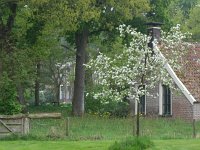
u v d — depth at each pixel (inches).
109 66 881.5
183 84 1359.5
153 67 857.5
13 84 1323.8
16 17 1562.5
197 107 1348.4
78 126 1137.4
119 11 1551.4
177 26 906.7
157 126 1152.8
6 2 1380.4
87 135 946.7
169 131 1049.5
